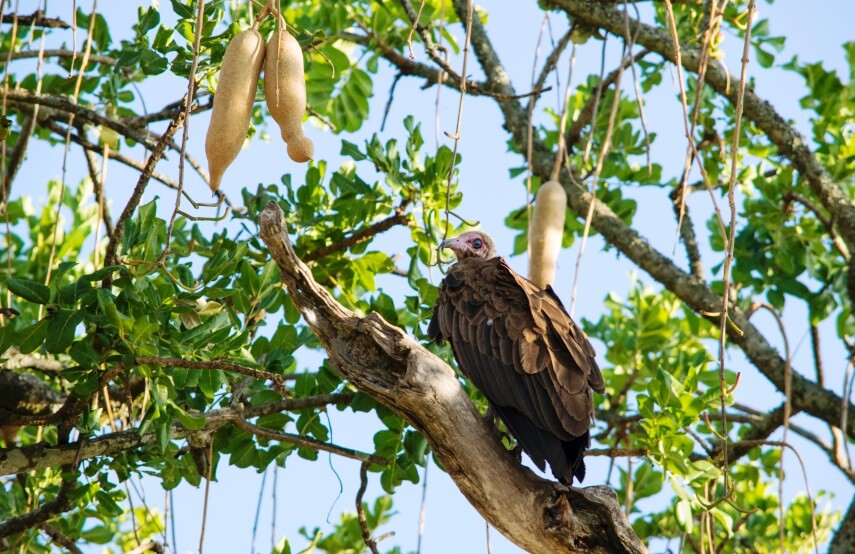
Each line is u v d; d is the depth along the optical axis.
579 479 8.45
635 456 9.85
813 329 14.71
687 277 13.78
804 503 14.42
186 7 9.73
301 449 10.30
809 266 14.40
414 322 10.59
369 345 8.05
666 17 13.73
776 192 14.48
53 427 12.48
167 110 12.83
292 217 12.02
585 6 12.68
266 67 6.44
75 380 9.15
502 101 14.68
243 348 9.64
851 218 13.45
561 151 10.51
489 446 7.68
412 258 10.59
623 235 14.02
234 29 9.86
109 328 8.90
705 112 14.75
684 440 9.64
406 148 12.09
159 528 10.76
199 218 6.24
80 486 10.11
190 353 8.93
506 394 8.74
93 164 12.27
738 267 14.72
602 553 7.46
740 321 13.73
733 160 6.57
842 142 14.83
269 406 10.09
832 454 14.59
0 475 9.19
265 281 9.95
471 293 9.52
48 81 12.86
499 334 8.98
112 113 12.91
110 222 12.68
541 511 7.53
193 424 8.73
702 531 9.66
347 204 12.05
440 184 11.60
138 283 8.98
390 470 10.13
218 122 6.27
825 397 13.46
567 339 8.86
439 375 7.69
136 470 9.65
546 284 9.92
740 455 13.13
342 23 14.52
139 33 9.89
